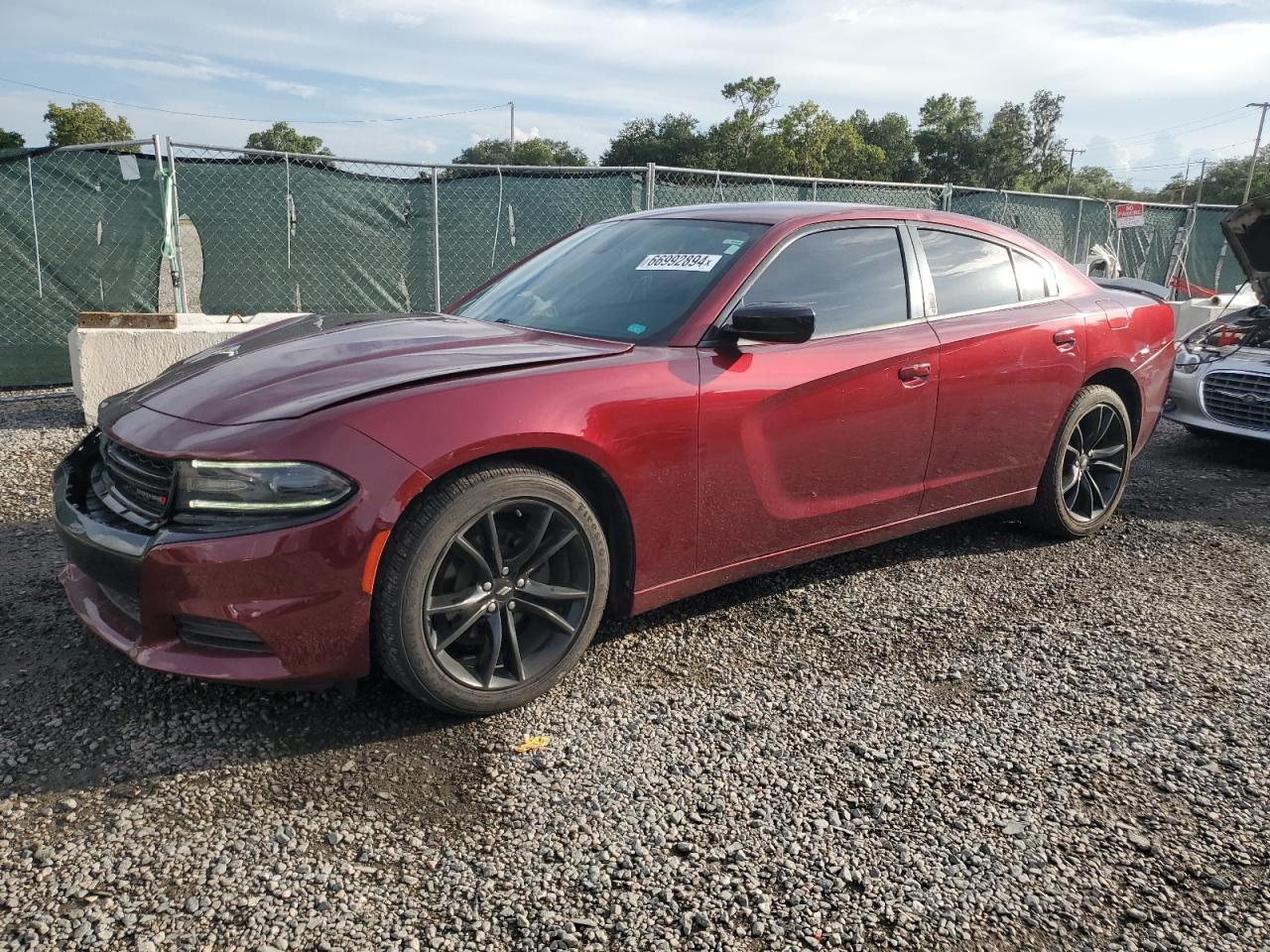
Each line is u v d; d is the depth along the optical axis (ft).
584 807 7.48
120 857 6.70
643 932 6.20
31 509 14.58
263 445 7.52
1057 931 6.38
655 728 8.70
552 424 8.39
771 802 7.64
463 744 8.30
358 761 7.98
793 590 12.14
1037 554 13.88
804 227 11.06
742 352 9.93
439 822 7.25
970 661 10.30
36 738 8.07
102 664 9.37
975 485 12.75
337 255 31.94
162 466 7.86
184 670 7.76
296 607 7.59
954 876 6.86
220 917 6.16
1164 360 15.16
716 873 6.80
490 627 8.58
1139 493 17.76
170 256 27.27
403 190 32.50
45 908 6.16
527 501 8.45
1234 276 48.52
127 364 21.02
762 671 9.90
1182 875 6.97
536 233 33.65
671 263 10.86
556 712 8.91
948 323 12.01
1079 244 43.47
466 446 7.91
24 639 9.87
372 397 7.95
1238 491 18.12
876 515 11.62
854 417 10.84
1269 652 10.75
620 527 9.37
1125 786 8.04
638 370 9.18
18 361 26.96
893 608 11.69
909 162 332.19
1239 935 6.40
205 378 8.86
